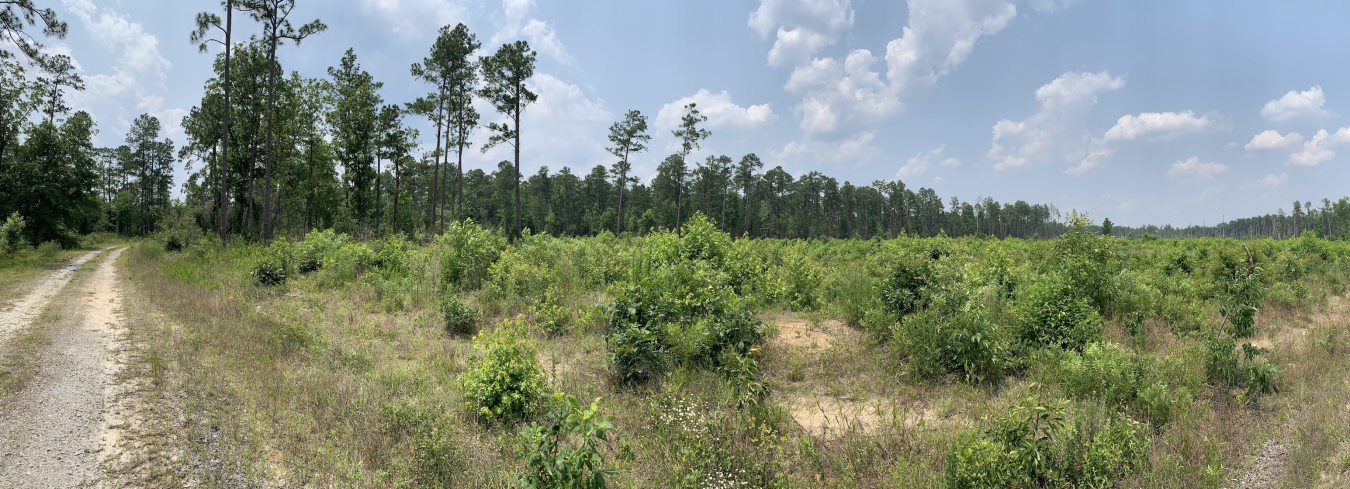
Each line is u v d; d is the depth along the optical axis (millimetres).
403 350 8281
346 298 12508
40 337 8062
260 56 30531
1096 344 6375
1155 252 20875
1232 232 129625
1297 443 4824
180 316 9711
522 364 5867
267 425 5168
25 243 28312
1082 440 4750
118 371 6566
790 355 7297
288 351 7605
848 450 4934
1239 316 6395
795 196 100000
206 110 33375
